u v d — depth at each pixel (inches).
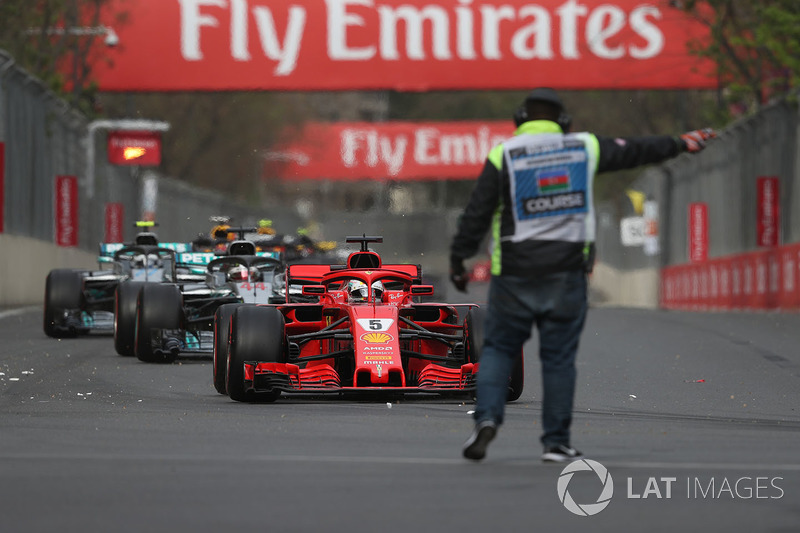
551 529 844.0
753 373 2194.9
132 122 6176.2
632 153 1111.0
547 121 1112.2
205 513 889.5
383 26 6579.7
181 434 1322.6
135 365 2314.2
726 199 6304.1
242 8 6594.5
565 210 1095.0
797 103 5064.0
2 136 4704.7
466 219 1107.9
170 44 6624.0
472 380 1659.7
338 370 1787.6
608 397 1815.9
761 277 5300.2
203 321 2370.8
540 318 1100.5
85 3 6678.2
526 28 6624.0
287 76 6584.6
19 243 4864.7
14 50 6328.7
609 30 6638.8
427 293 1791.3
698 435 1337.4
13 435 1312.7
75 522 863.1
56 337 3046.3
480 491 968.3
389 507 909.2
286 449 1200.2
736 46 6318.9
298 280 1921.8
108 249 2997.0
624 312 4909.0
